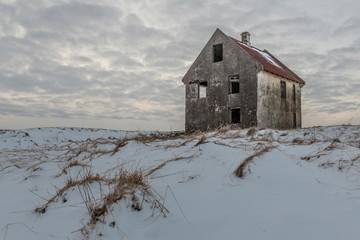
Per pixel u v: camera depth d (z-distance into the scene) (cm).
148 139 666
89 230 200
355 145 493
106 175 370
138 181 275
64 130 1566
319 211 211
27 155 780
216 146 421
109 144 706
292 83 1806
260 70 1390
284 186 267
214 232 186
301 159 375
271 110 1506
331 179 296
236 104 1455
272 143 482
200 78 1620
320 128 916
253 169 310
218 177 304
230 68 1495
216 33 1566
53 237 200
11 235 209
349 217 200
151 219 211
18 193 347
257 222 195
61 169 473
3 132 1406
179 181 296
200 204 233
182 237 183
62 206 261
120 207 225
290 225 189
